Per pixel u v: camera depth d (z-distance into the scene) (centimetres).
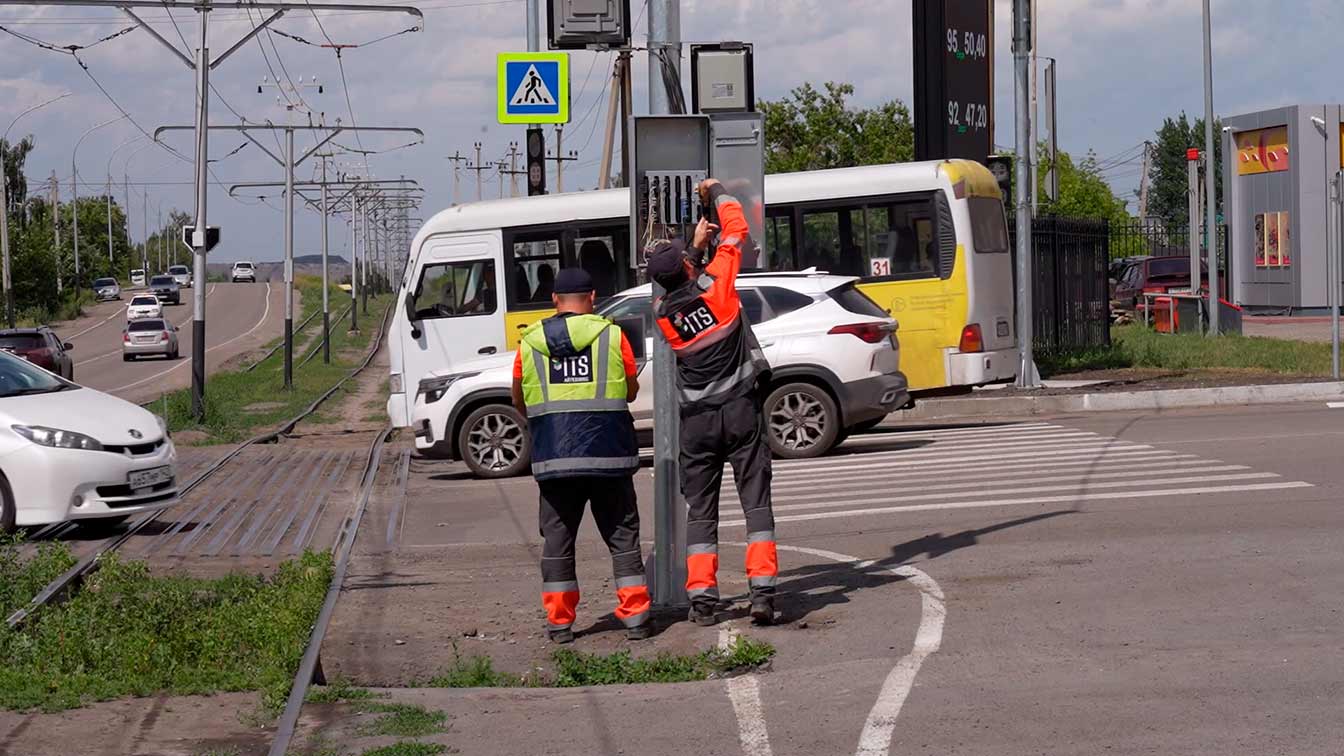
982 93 2723
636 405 1638
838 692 650
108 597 884
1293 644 686
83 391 1358
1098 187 5866
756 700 648
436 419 1655
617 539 795
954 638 734
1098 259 2714
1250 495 1127
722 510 1271
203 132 2864
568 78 2400
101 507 1233
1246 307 4491
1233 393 2000
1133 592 814
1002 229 1914
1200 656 673
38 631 814
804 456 1583
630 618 791
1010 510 1130
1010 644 714
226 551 1186
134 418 1298
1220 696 607
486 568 1066
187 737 612
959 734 575
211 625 822
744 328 794
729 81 841
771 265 1889
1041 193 4269
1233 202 4522
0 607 883
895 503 1209
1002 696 625
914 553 980
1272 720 571
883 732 583
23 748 596
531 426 786
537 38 2536
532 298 1944
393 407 1995
